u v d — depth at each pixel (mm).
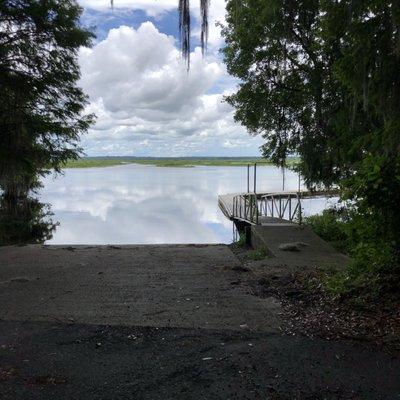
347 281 6516
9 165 20625
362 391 3746
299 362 4293
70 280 7969
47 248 12031
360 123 10484
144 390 3773
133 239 22125
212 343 4801
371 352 4504
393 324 5160
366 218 6398
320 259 9453
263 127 18031
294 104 16922
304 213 22875
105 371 4133
